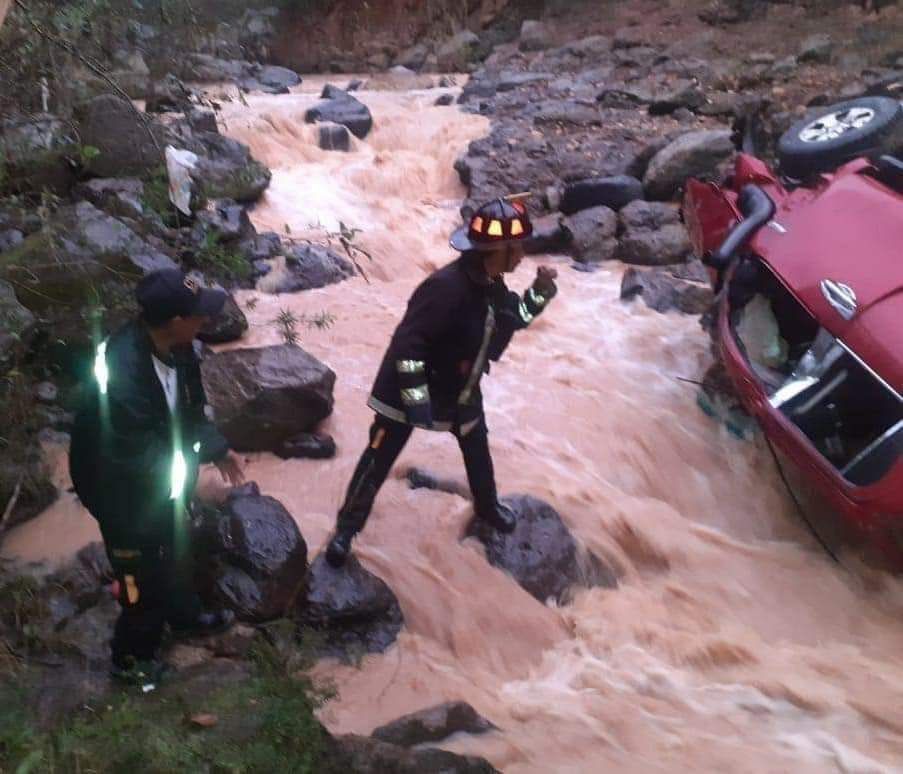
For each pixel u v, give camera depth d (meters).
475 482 5.02
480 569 5.02
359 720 4.10
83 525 5.15
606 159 10.23
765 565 5.55
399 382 4.38
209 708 3.63
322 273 8.18
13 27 7.05
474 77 14.63
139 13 8.91
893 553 5.17
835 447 5.34
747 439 6.46
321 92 13.80
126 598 3.83
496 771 3.62
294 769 3.36
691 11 15.85
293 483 5.63
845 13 14.76
